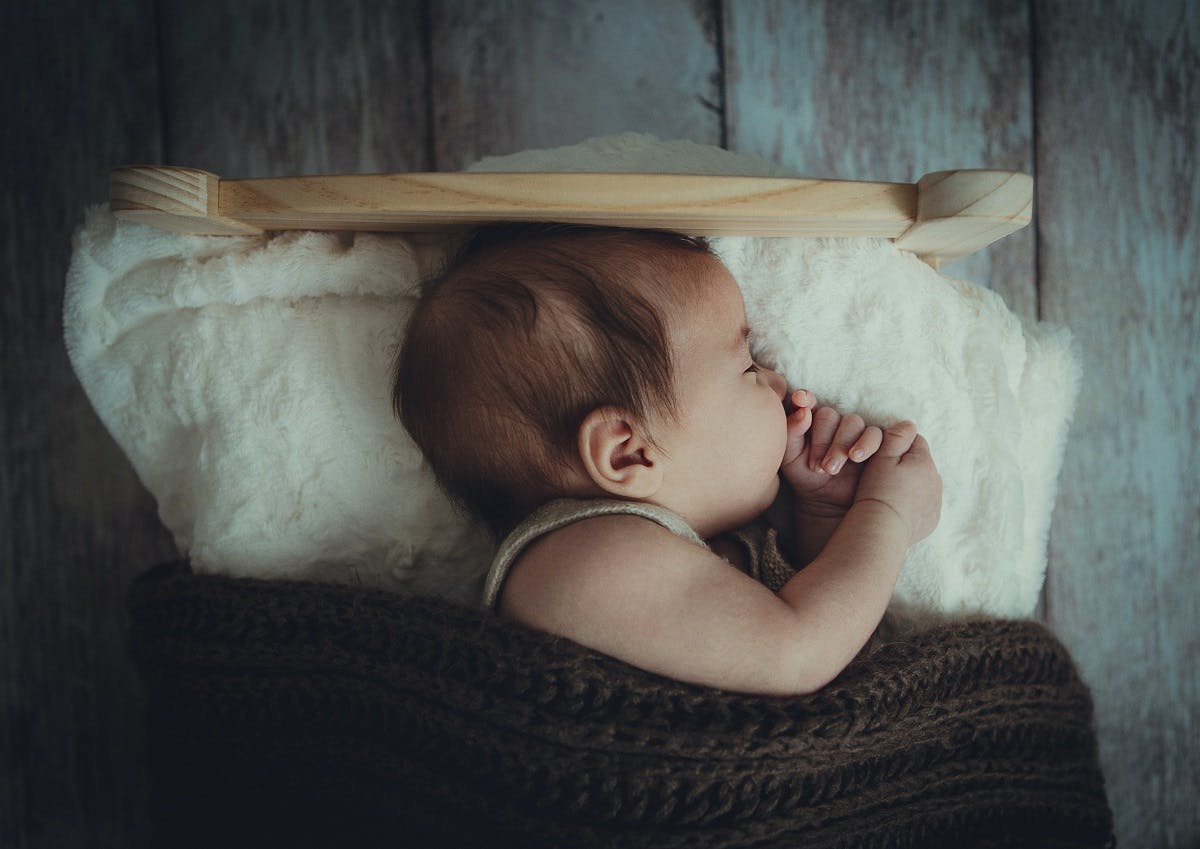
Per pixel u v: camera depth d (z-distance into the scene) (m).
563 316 0.62
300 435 0.69
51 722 0.93
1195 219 0.93
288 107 0.92
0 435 0.92
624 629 0.59
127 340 0.71
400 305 0.71
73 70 0.91
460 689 0.59
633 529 0.61
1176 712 0.94
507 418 0.64
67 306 0.70
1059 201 0.93
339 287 0.70
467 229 0.67
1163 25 0.92
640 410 0.62
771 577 0.70
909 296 0.70
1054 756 0.67
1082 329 0.93
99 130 0.91
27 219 0.91
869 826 0.60
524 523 0.64
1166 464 0.93
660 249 0.63
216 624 0.65
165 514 0.75
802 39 0.92
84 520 0.92
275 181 0.58
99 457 0.92
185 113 0.91
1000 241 0.93
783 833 0.57
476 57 0.91
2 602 0.92
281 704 0.64
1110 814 0.70
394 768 0.61
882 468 0.68
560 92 0.92
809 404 0.69
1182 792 0.94
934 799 0.62
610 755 0.57
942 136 0.92
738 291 0.67
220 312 0.70
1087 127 0.93
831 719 0.58
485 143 0.92
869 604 0.62
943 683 0.63
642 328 0.62
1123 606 0.94
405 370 0.67
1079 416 0.93
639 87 0.92
